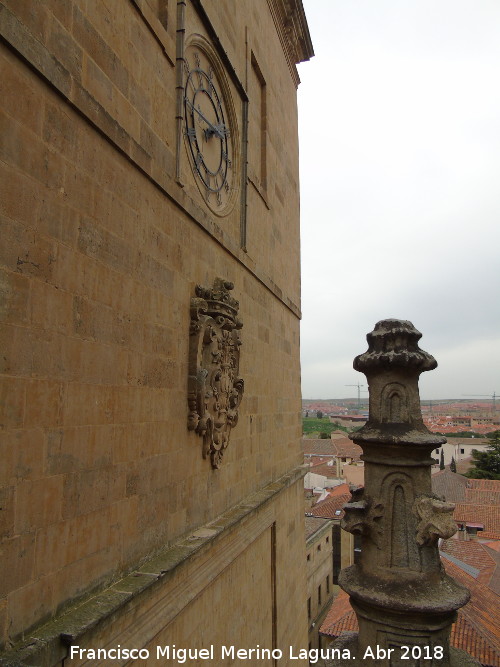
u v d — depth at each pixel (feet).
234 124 32.78
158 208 21.48
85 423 15.80
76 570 15.19
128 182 18.99
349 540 129.39
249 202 35.47
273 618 37.47
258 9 39.73
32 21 13.89
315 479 221.05
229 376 28.50
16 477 12.83
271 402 40.11
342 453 257.55
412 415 12.87
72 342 15.28
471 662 12.60
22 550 12.95
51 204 14.52
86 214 16.21
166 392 21.65
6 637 12.30
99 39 17.33
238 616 29.81
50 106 14.66
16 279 13.03
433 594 11.84
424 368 13.02
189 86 26.09
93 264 16.51
